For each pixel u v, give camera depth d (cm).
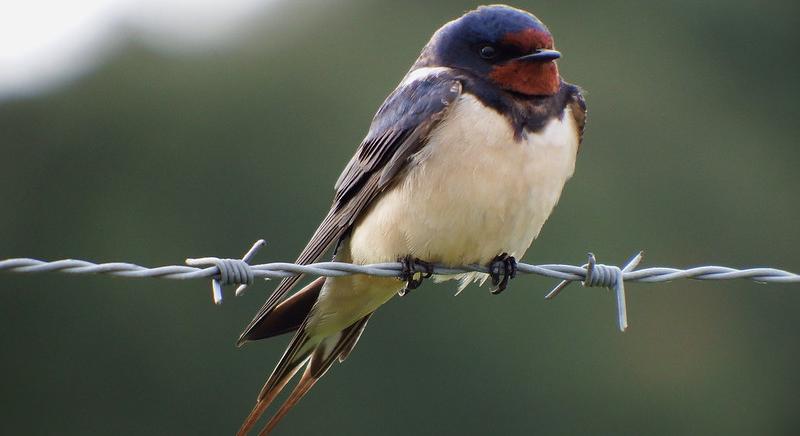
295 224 1766
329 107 1822
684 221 1841
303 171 1784
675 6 1966
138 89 1866
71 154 1852
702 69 1969
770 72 1980
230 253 1758
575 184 1788
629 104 1884
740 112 1969
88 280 1772
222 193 1791
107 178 1827
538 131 705
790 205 1892
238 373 1634
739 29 1998
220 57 1873
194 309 1667
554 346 1608
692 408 1698
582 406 1608
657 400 1661
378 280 747
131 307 1716
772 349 1756
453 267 733
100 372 1722
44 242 1823
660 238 1786
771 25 2003
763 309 1788
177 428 1669
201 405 1648
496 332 1602
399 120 727
